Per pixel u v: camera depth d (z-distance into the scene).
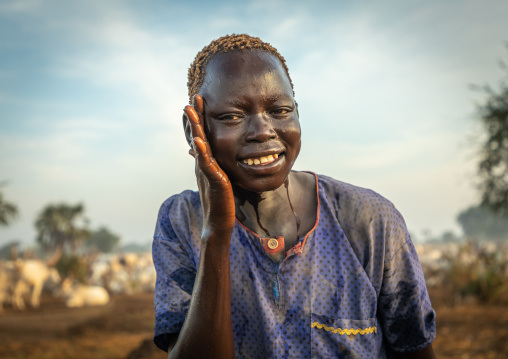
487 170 16.20
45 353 9.49
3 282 17.30
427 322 1.54
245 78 1.30
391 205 1.52
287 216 1.47
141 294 21.30
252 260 1.42
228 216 1.26
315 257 1.43
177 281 1.47
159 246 1.53
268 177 1.32
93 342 10.54
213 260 1.28
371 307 1.43
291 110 1.35
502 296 13.52
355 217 1.46
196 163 1.34
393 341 1.53
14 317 14.69
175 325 1.41
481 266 15.37
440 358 7.69
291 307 1.40
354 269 1.43
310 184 1.54
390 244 1.47
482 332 9.29
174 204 1.57
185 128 1.47
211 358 1.26
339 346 1.39
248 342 1.42
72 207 70.56
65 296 19.88
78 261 23.56
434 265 18.55
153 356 7.63
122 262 31.11
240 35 1.38
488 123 15.69
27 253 23.75
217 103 1.31
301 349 1.39
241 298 1.42
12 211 34.56
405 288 1.49
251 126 1.30
